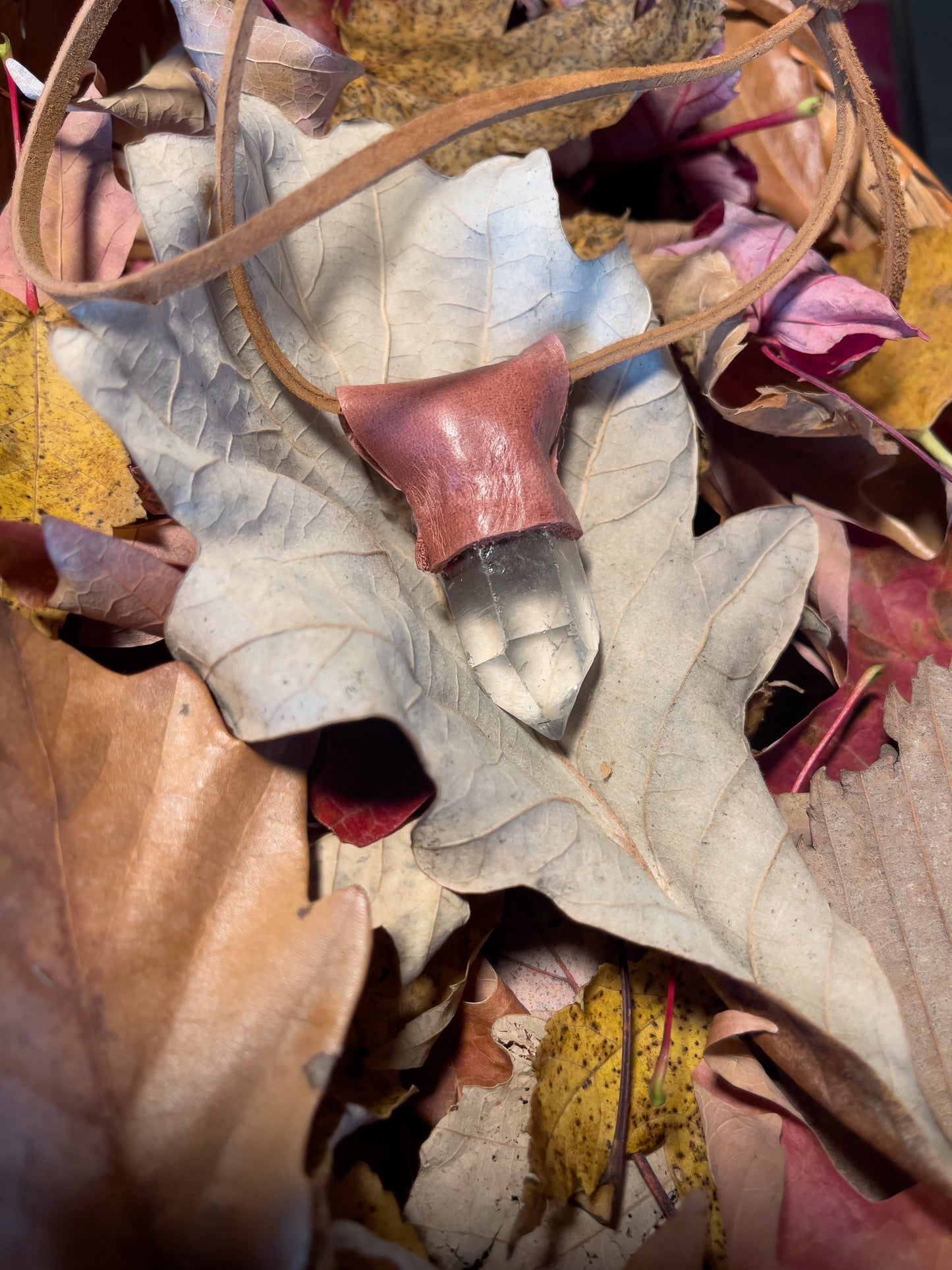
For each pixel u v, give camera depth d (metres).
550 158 0.19
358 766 0.13
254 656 0.11
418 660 0.12
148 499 0.15
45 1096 0.10
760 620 0.15
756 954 0.13
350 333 0.15
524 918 0.16
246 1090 0.11
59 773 0.11
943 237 0.18
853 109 0.14
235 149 0.12
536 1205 0.14
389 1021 0.13
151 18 0.21
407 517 0.15
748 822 0.14
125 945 0.11
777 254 0.19
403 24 0.16
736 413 0.17
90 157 0.17
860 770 0.16
